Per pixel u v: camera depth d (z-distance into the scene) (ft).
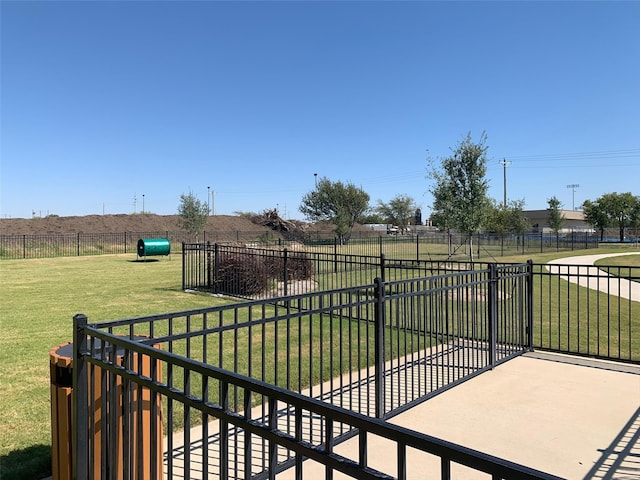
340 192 166.09
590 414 13.87
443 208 50.83
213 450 11.73
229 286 39.86
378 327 13.39
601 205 196.13
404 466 4.17
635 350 21.48
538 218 271.08
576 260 77.77
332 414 4.66
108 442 7.79
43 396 15.20
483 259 82.33
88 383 7.94
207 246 42.83
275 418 5.24
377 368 13.32
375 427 4.33
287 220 184.14
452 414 13.91
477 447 11.80
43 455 11.33
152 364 6.66
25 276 53.78
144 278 51.49
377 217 262.47
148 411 8.45
